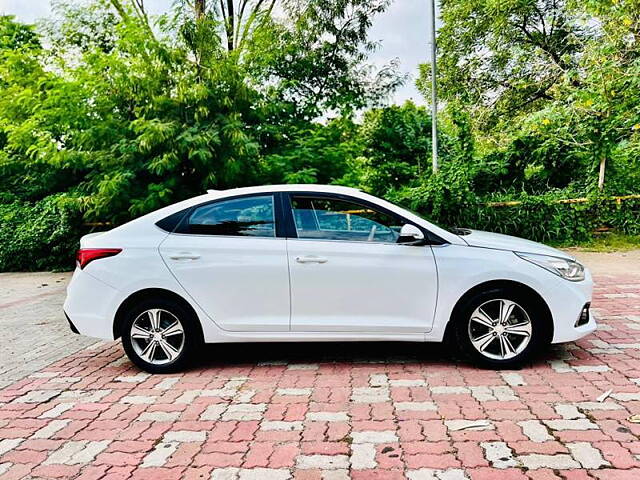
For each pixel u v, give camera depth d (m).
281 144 12.78
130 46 10.89
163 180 11.18
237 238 4.81
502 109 23.58
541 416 3.66
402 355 5.18
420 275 4.59
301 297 4.68
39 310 8.39
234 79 11.19
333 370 4.82
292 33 14.86
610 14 12.36
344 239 4.73
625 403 3.83
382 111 16.34
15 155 13.20
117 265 4.83
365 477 2.98
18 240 13.13
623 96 12.26
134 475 3.12
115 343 6.20
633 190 13.04
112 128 11.06
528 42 22.91
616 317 6.26
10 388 4.73
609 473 2.92
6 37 15.69
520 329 4.59
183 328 4.83
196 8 15.01
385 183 15.88
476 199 12.92
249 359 5.26
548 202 12.64
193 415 3.93
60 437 3.67
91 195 11.23
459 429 3.52
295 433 3.56
